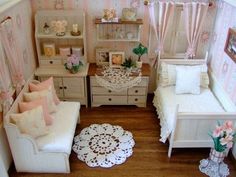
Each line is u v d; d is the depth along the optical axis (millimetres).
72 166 2863
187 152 3096
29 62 3467
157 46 3818
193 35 3668
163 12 3490
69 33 3598
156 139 3303
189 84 3449
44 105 2822
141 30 3723
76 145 3146
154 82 4152
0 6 2541
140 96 3824
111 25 3680
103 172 2805
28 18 3391
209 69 3869
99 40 3660
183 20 3639
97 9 3582
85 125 3516
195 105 3254
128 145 3176
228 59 3217
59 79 3650
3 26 2463
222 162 2918
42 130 2668
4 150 2678
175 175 2793
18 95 2834
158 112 3564
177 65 3711
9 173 2775
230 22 3174
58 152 2619
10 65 2656
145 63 3955
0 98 2479
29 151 2621
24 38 3248
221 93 3396
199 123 2789
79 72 3646
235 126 2795
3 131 2637
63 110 3121
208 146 2953
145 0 3486
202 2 3492
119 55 3785
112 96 3811
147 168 2871
